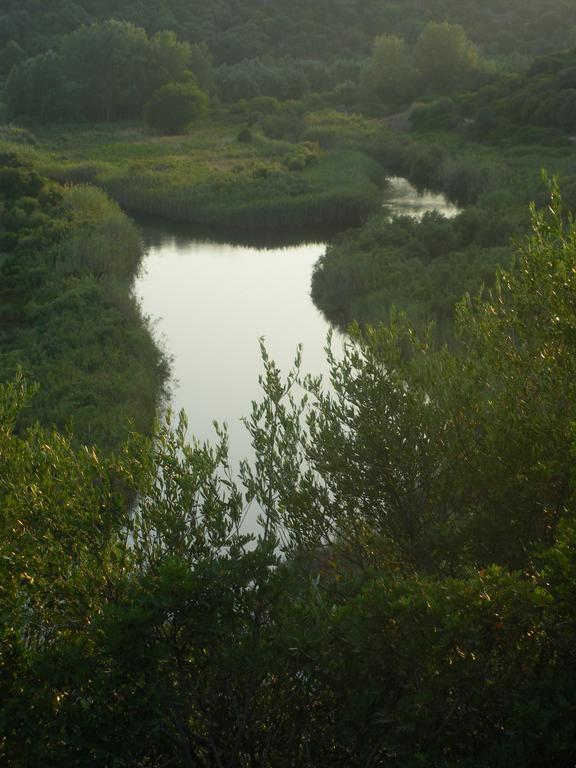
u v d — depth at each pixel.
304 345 39.09
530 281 11.47
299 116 107.19
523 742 7.55
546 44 149.88
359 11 172.12
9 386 11.64
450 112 95.62
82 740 8.44
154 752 9.14
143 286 48.16
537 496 10.38
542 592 8.02
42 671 8.55
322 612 8.49
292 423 11.45
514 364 11.36
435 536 10.55
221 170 75.06
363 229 52.97
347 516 11.41
